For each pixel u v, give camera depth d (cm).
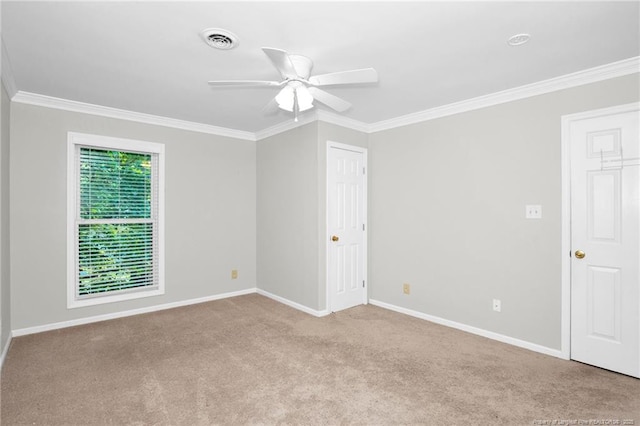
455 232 340
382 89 298
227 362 267
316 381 238
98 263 366
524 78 275
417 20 192
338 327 345
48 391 224
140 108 359
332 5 179
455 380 239
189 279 424
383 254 411
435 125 356
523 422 193
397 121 388
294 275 412
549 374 247
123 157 381
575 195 267
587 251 262
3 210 280
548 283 281
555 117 276
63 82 287
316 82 221
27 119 322
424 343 304
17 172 318
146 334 325
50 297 336
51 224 335
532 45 221
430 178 361
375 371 253
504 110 305
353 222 412
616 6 178
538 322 286
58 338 313
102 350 288
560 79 270
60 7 180
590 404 210
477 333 324
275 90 304
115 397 218
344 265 404
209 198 439
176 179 412
